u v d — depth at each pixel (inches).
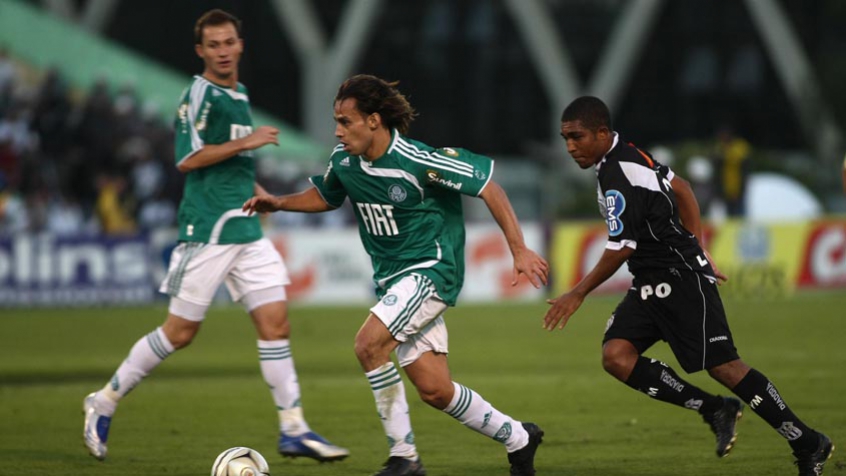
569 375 1533.0
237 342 2042.3
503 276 2815.0
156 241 2802.7
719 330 850.1
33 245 2760.8
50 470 934.4
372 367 820.0
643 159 845.2
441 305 832.3
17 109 3179.1
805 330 2074.3
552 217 3956.7
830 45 5334.6
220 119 973.8
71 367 1706.4
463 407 836.0
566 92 5093.5
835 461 934.4
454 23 5054.1
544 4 5032.0
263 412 1251.2
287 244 2763.3
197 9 4933.6
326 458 944.9
